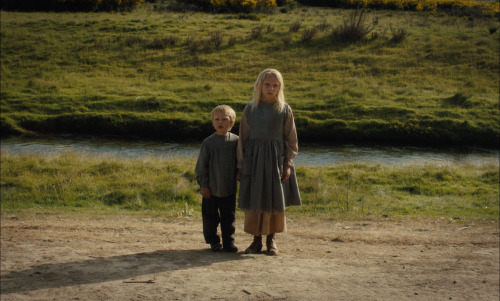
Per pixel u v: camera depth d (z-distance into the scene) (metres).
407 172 11.84
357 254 5.48
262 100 4.90
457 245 6.09
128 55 28.00
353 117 20.02
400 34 29.27
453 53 27.38
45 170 11.33
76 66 26.66
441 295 4.13
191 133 19.53
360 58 27.08
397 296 4.05
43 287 4.07
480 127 19.06
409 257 5.40
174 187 9.80
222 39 29.94
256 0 40.41
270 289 4.09
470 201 9.57
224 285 4.15
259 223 5.02
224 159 4.98
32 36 30.45
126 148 17.80
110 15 37.38
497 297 4.11
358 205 9.24
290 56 27.59
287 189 5.07
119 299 3.81
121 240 5.93
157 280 4.26
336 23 33.34
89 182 10.27
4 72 25.44
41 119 20.03
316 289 4.14
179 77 25.19
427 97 21.89
